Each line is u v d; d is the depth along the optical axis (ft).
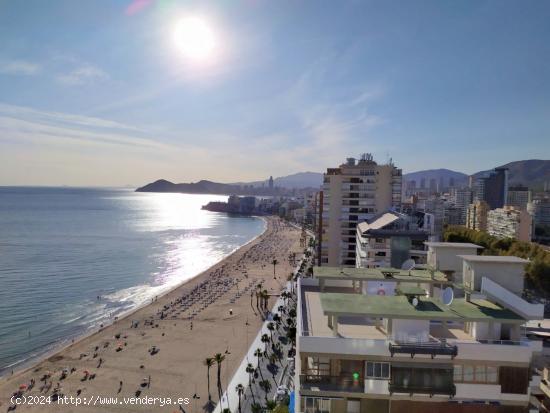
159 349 325.83
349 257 442.91
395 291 127.03
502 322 91.91
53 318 404.16
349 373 91.25
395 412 89.61
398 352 88.53
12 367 298.97
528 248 430.61
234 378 274.36
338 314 93.45
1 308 428.56
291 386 250.16
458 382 89.10
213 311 429.38
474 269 107.96
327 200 446.60
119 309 440.86
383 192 439.22
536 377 95.30
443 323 104.27
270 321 396.16
